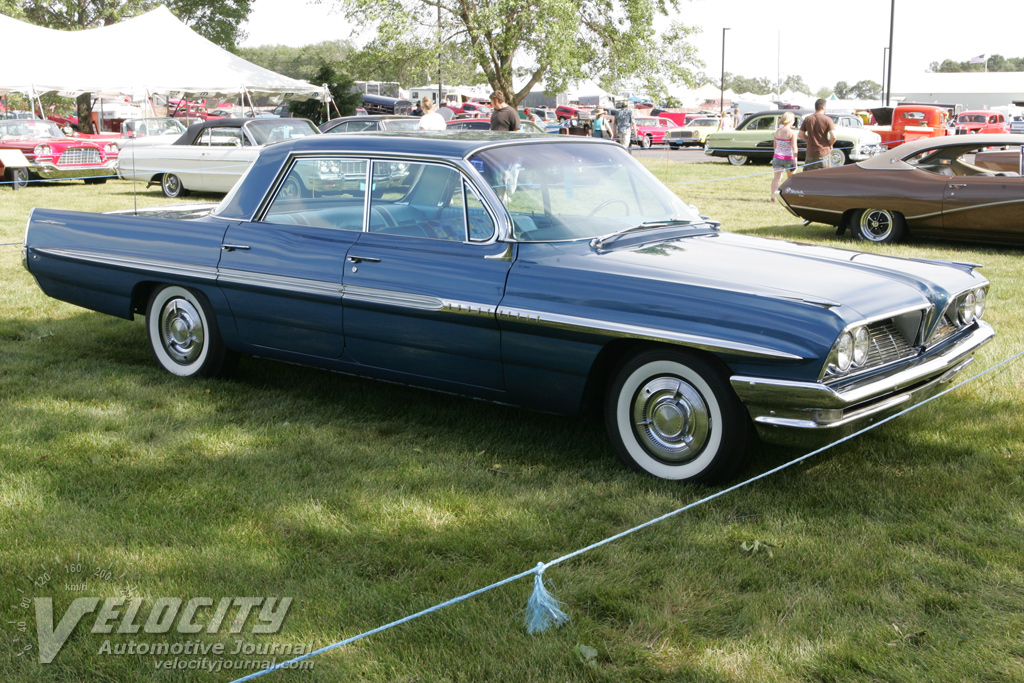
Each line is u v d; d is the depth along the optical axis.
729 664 2.53
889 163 10.21
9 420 4.55
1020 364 5.30
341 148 4.63
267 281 4.68
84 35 21.52
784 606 2.82
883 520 3.45
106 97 30.05
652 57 28.92
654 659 2.55
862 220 10.41
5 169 17.27
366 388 5.11
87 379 5.26
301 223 4.74
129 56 21.17
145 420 4.58
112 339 6.23
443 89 48.09
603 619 2.78
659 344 3.71
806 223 11.54
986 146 9.70
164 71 21.39
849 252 4.41
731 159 25.42
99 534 3.32
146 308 5.48
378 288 4.29
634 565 3.08
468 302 4.02
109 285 5.43
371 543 3.28
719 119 38.03
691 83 29.77
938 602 2.83
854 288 3.69
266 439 4.33
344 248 4.48
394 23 25.50
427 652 2.59
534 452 4.18
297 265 4.60
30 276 8.38
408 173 4.38
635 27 28.12
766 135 24.33
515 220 4.10
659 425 3.80
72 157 17.95
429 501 3.64
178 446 4.23
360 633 2.70
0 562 3.10
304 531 3.37
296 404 4.86
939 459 4.04
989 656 2.54
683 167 24.12
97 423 4.51
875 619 2.74
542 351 3.92
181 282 5.07
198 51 22.42
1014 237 9.38
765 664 2.53
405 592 2.91
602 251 4.07
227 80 22.45
